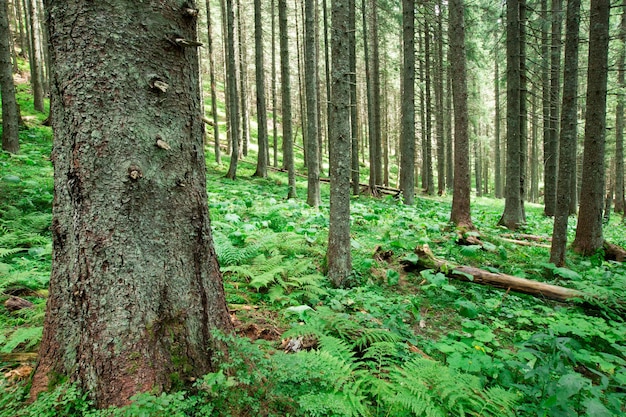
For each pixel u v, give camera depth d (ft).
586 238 25.46
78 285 7.50
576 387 8.10
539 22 44.68
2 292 13.00
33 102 66.59
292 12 94.02
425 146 79.61
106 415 6.81
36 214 22.63
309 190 38.63
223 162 65.77
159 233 7.83
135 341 7.46
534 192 99.30
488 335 12.18
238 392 7.91
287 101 44.14
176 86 8.12
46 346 7.82
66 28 7.36
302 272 17.61
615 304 15.44
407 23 44.78
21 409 7.01
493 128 131.54
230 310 13.26
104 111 7.38
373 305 15.46
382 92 117.08
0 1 38.60
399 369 10.03
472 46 59.98
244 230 23.72
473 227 30.63
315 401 7.80
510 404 8.70
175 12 8.05
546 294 16.87
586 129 25.38
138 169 7.56
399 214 34.71
